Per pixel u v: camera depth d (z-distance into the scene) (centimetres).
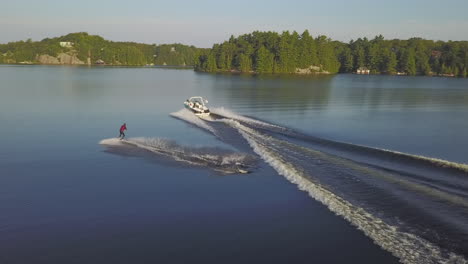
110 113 5112
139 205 1964
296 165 2436
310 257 1442
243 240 1591
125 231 1684
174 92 8425
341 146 2894
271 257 1458
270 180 2283
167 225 1739
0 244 1570
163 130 3906
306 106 5844
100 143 3288
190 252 1505
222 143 3266
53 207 1938
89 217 1823
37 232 1673
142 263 1432
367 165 2336
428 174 2108
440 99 7181
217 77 16075
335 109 5522
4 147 3145
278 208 1881
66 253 1503
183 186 2231
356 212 1702
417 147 3128
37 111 5197
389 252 1385
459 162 2678
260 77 16475
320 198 1916
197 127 4050
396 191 1875
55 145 3222
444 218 1569
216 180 2319
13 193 2125
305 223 1706
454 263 1261
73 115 4900
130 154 2925
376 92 8788
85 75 15700
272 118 4603
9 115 4812
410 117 4800
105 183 2291
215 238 1614
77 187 2223
